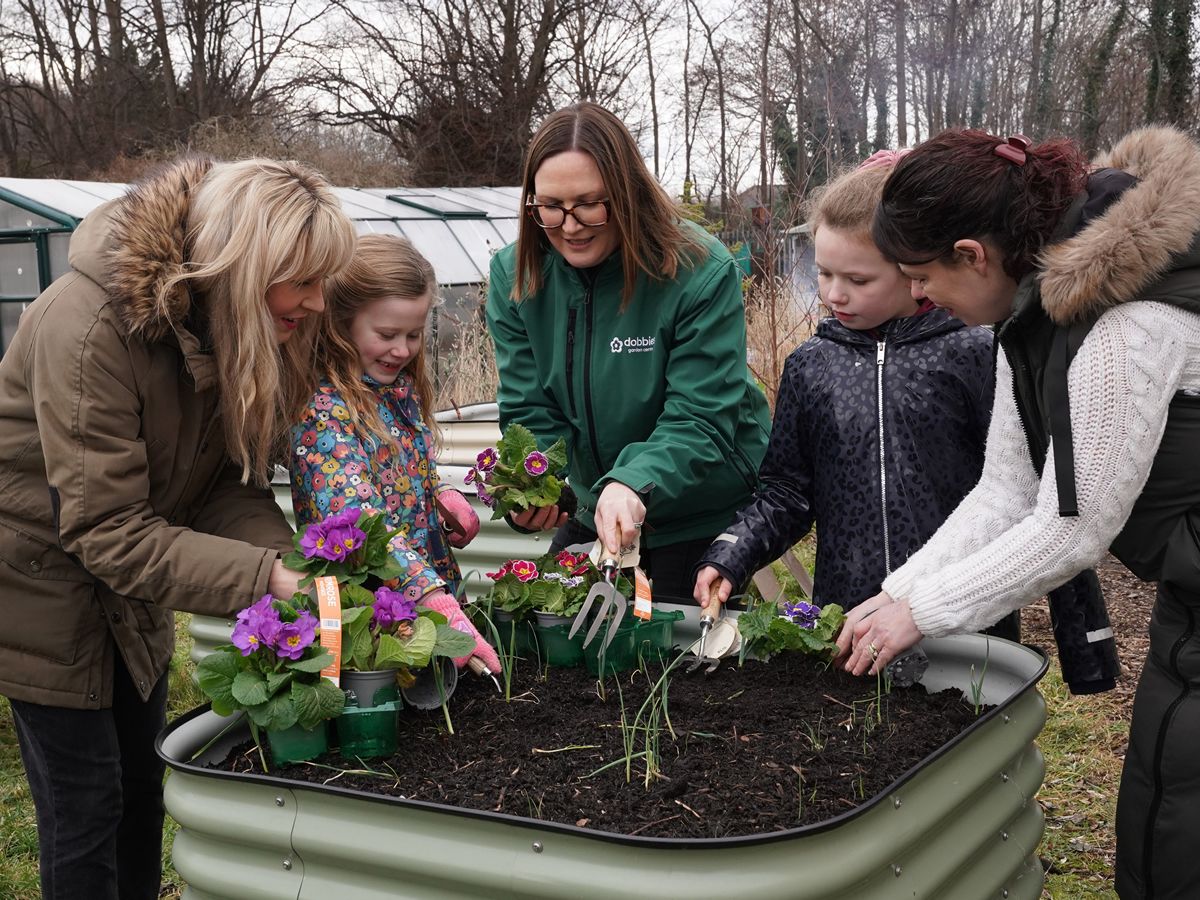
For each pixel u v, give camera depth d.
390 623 1.86
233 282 1.74
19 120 22.00
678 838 1.42
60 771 1.96
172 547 1.77
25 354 1.82
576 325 2.50
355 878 1.58
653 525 2.64
